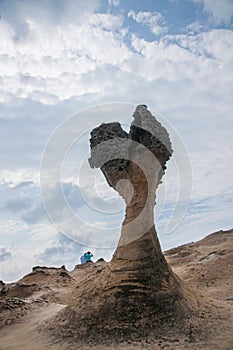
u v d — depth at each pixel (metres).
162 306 14.00
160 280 14.80
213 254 29.91
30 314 19.31
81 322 14.15
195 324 13.41
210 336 12.56
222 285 22.09
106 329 13.47
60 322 14.95
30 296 28.70
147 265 14.95
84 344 13.09
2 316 18.77
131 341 12.77
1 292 30.36
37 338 14.56
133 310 13.81
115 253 15.67
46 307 20.86
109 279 15.09
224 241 42.88
